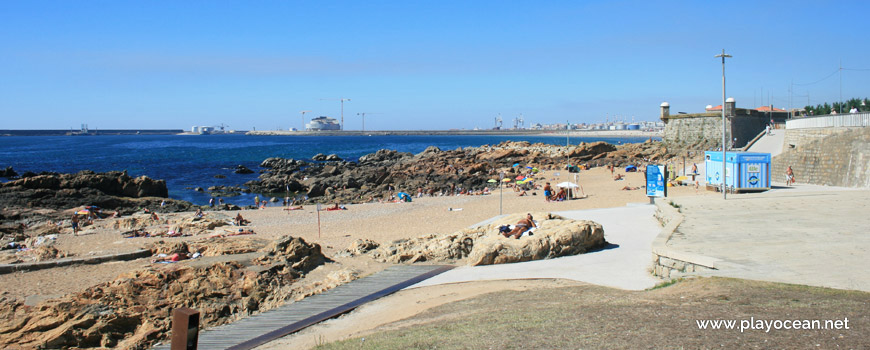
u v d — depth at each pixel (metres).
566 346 9.48
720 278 13.11
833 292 11.41
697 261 14.80
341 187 65.38
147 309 16.64
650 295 12.80
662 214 24.83
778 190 33.25
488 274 17.94
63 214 40.75
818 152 38.34
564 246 20.00
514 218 24.00
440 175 69.81
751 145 66.62
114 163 111.25
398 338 11.18
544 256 19.80
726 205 25.08
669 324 10.07
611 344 9.30
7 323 15.62
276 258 20.73
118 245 27.98
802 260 14.37
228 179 81.94
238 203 57.62
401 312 14.36
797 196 27.97
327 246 27.88
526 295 14.58
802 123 48.53
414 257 21.28
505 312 12.57
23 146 197.00
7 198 45.75
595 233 20.69
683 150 81.75
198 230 33.78
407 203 48.62
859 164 34.09
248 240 25.16
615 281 15.91
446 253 21.23
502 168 78.62
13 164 107.12
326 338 12.65
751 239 17.20
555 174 67.50
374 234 32.69
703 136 81.88
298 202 55.31
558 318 11.40
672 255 15.64
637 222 26.28
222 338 13.70
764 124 80.88
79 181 53.62
